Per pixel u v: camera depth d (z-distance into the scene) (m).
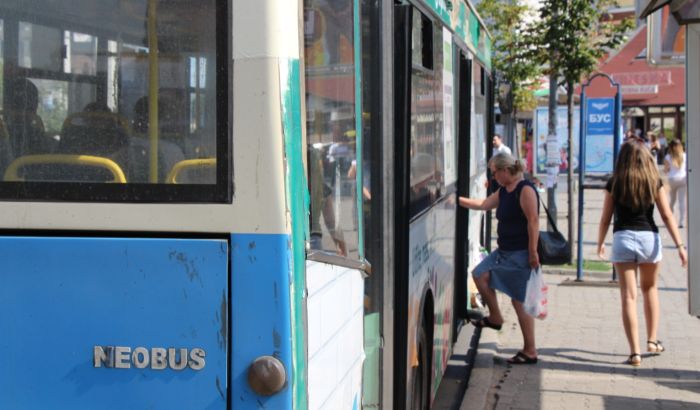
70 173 2.74
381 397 3.99
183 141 2.66
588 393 6.90
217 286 2.61
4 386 2.70
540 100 24.72
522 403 6.66
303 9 2.80
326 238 3.03
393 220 4.07
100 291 2.66
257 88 2.59
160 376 2.63
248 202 2.60
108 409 2.66
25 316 2.69
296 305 2.61
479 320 7.89
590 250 14.93
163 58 2.70
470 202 7.29
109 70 2.73
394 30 4.27
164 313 2.63
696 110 6.62
